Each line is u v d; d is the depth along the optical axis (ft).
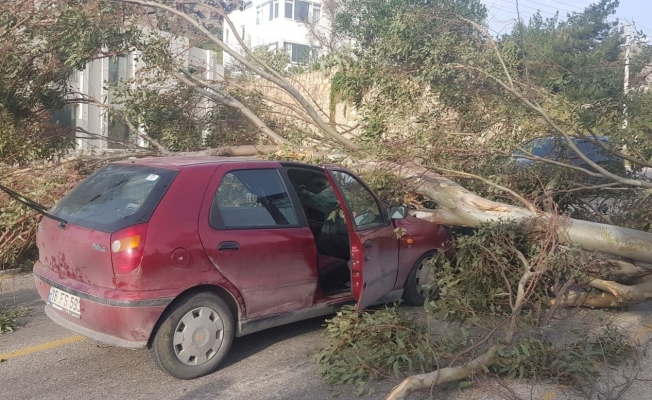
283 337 18.65
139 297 14.19
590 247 19.51
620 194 25.38
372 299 18.48
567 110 26.40
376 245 18.72
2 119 29.43
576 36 63.00
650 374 16.17
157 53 28.40
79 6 26.66
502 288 19.89
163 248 14.48
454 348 16.03
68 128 31.99
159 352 14.82
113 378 15.46
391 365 15.60
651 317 21.15
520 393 14.80
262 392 14.76
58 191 26.48
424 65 28.40
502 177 25.43
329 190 20.80
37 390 14.69
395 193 23.70
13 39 27.73
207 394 14.61
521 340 16.25
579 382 15.03
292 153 26.25
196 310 15.29
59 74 29.99
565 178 25.23
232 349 17.61
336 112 49.03
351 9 72.64
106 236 14.46
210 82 30.66
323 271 19.75
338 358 16.34
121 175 16.40
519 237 20.24
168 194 15.11
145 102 30.22
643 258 18.98
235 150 29.50
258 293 16.35
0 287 23.22
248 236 16.12
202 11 34.96
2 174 27.04
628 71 26.94
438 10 28.37
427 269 21.48
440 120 28.43
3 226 25.11
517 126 27.17
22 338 18.21
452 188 22.29
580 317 20.70
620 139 25.25
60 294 15.60
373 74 29.99
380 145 26.00
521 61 27.61
